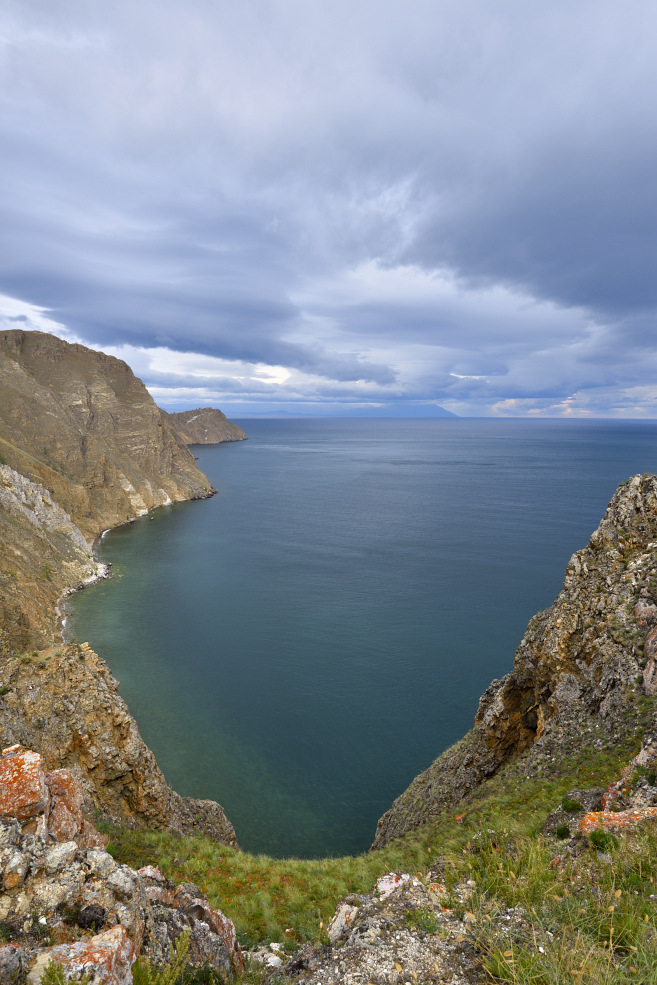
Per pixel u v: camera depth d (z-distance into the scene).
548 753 24.55
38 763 10.34
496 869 10.80
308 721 57.69
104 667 29.16
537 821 16.86
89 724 25.77
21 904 7.95
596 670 26.41
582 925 7.72
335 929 9.90
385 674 67.44
